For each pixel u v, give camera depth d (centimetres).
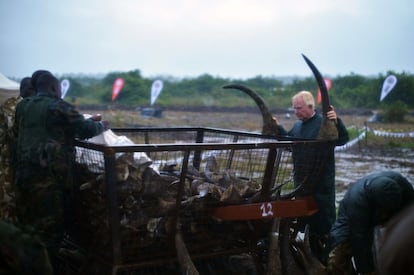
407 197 516
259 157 554
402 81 4481
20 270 401
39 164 484
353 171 1462
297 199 548
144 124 2905
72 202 517
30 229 434
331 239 561
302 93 631
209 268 528
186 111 4203
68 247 540
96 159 484
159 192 479
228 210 504
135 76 5944
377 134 2411
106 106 4125
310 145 545
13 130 525
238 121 3247
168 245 488
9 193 545
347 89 4884
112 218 450
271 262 518
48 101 493
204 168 611
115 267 459
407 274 168
